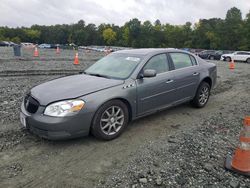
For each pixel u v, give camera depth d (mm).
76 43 117750
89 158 3744
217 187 3104
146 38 102250
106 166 3539
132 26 106250
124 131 4742
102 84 4355
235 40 71750
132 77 4660
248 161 3352
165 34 100062
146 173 3365
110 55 5758
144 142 4297
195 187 3098
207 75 6258
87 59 21953
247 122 3316
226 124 5238
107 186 3100
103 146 4121
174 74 5406
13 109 5801
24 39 123938
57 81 4695
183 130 4859
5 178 3219
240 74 14289
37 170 3408
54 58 21344
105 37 113562
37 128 3902
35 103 4012
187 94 5812
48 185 3105
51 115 3797
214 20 91625
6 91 7539
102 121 4191
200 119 5523
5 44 67688
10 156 3736
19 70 12164
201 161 3682
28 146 4047
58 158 3723
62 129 3793
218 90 8789
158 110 5184
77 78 4809
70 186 3090
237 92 8602
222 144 4254
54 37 124375
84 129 3986
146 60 5008
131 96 4523
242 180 3252
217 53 33625
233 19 80812
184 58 5922
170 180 3223
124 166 3539
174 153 3910
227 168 3465
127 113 4543
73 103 3863
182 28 94250
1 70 11867
